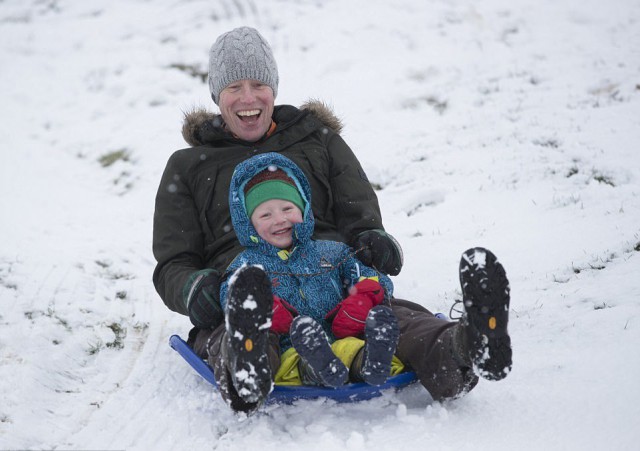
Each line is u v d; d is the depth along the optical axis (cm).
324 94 1764
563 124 1464
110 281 1074
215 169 818
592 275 901
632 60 1758
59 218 1334
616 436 570
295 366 630
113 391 761
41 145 1692
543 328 782
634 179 1198
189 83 1911
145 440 652
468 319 550
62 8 2430
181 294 708
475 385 629
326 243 711
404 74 1820
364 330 616
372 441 586
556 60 1822
